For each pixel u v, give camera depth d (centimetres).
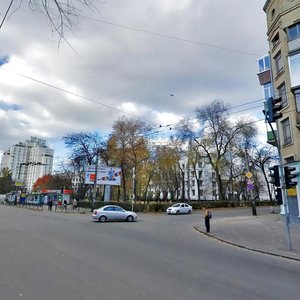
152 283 614
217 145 4912
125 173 4928
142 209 4062
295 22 2089
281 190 1250
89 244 1120
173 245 1193
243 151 5006
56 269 702
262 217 2802
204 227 2019
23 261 776
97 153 4703
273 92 2353
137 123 4612
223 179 6662
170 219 2856
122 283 604
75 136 5059
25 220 2170
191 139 4938
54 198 5984
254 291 589
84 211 4050
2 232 1382
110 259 845
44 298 504
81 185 6278
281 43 2195
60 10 423
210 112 4838
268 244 1280
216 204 4759
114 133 4634
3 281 596
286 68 2134
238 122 4775
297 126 1995
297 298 553
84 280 616
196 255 980
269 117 1270
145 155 4662
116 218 2502
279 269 824
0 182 9375
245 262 902
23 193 6969
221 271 755
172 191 7050
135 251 1005
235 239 1431
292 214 2042
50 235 1339
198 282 638
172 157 4847
